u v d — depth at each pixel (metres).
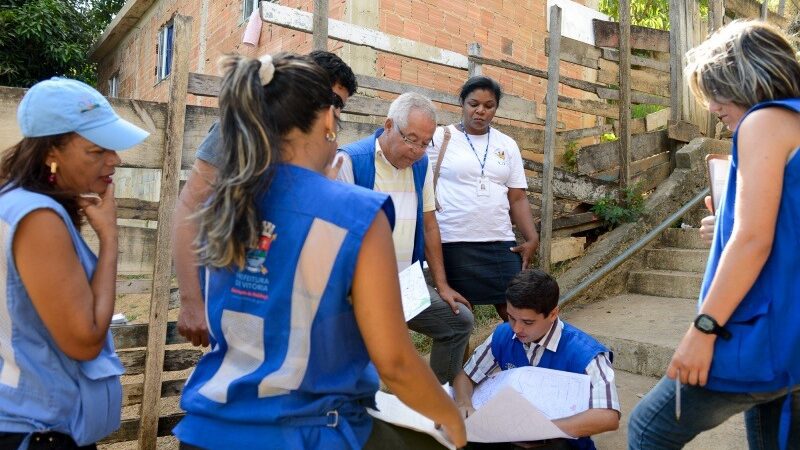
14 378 1.59
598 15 7.45
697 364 1.68
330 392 1.36
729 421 2.89
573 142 6.13
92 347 1.61
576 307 4.57
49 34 11.00
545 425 2.17
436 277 3.00
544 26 7.38
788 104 1.62
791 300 1.62
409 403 1.36
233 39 7.79
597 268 4.84
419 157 2.70
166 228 3.07
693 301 4.43
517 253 3.63
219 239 1.31
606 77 5.46
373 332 1.29
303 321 1.31
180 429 1.44
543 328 2.54
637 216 5.25
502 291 3.45
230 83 1.34
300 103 1.36
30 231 1.50
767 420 1.91
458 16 6.37
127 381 4.10
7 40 10.66
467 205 3.41
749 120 1.65
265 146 1.31
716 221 1.81
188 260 2.01
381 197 1.32
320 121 1.39
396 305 1.30
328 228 1.29
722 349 1.67
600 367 2.47
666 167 5.91
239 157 1.32
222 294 1.40
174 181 3.08
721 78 1.75
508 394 2.14
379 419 1.54
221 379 1.39
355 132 3.85
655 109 7.07
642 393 3.37
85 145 1.64
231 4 7.92
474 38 6.55
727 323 1.68
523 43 7.11
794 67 1.70
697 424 1.83
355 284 1.29
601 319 4.25
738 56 1.73
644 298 4.67
